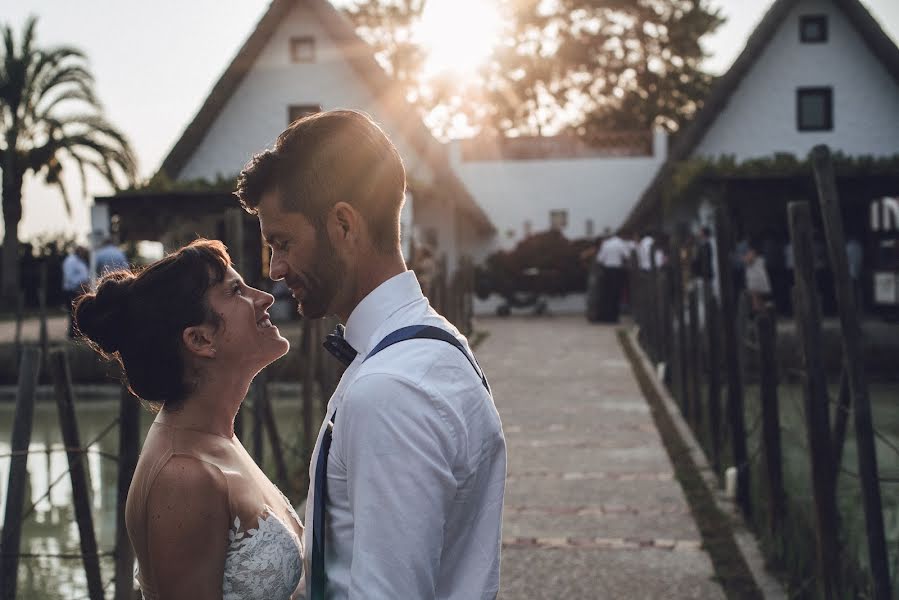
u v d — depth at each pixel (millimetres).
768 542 4820
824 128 21797
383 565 1234
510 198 25156
